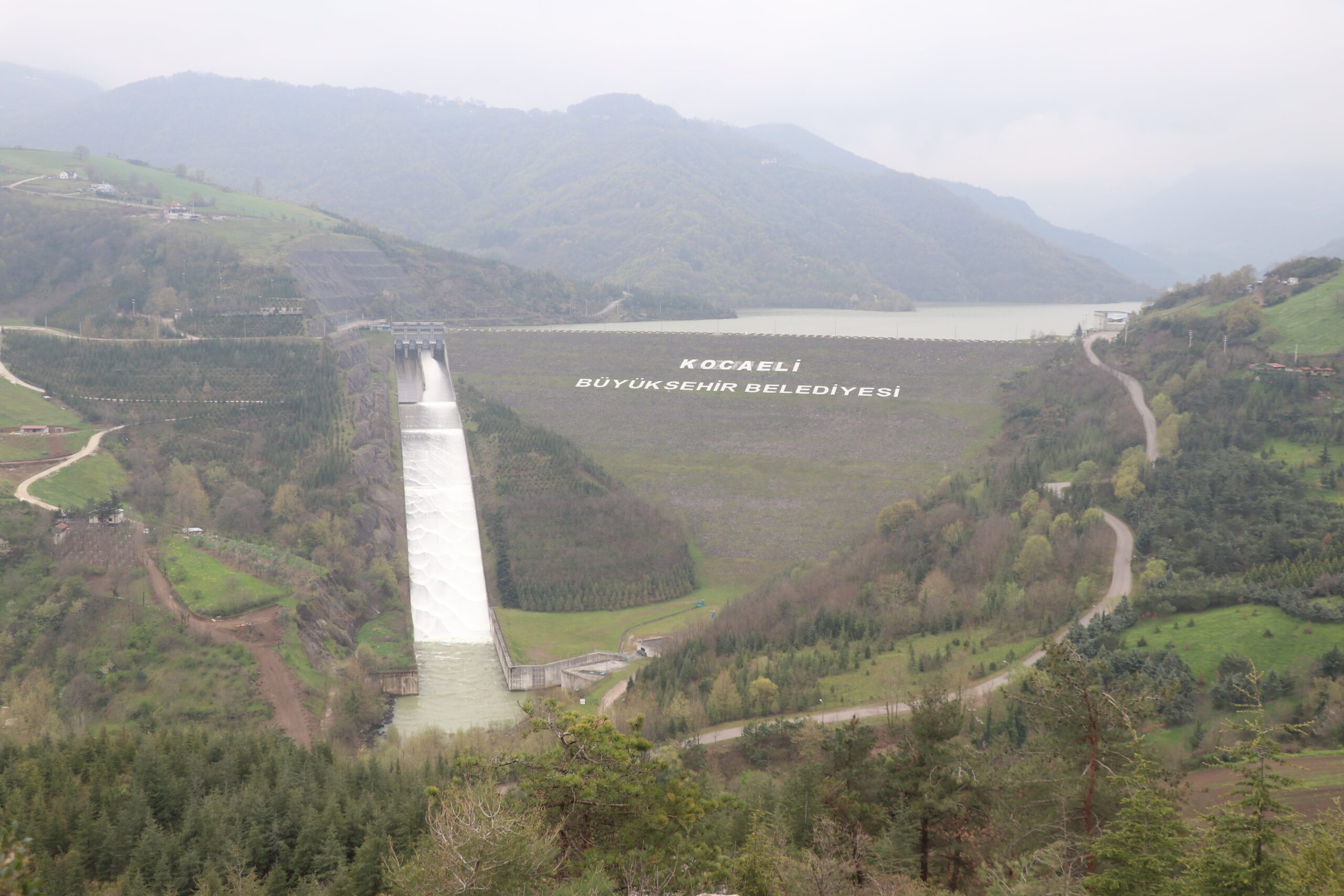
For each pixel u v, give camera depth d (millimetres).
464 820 64438
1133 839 69438
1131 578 198500
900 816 91625
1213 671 156500
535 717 78875
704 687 172250
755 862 74562
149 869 108125
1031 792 88688
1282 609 168500
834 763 99062
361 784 127875
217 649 186000
